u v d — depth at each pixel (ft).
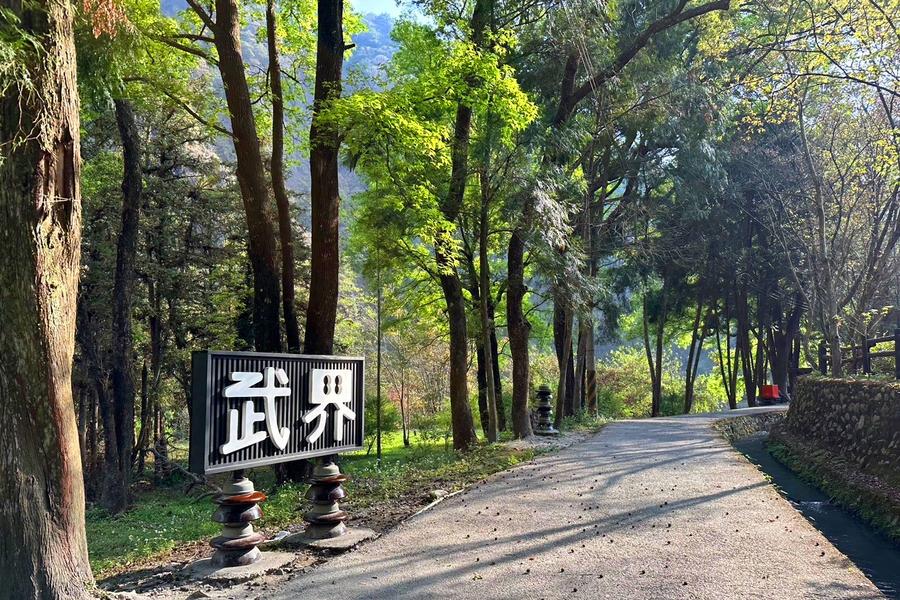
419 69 55.42
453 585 16.93
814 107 60.49
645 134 70.74
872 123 53.57
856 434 38.42
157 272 71.36
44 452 15.53
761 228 90.27
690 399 105.19
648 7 65.57
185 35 47.19
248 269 76.18
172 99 51.44
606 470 33.88
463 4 51.67
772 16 51.62
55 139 15.90
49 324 15.71
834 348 51.39
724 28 59.98
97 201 66.39
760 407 87.61
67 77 16.31
